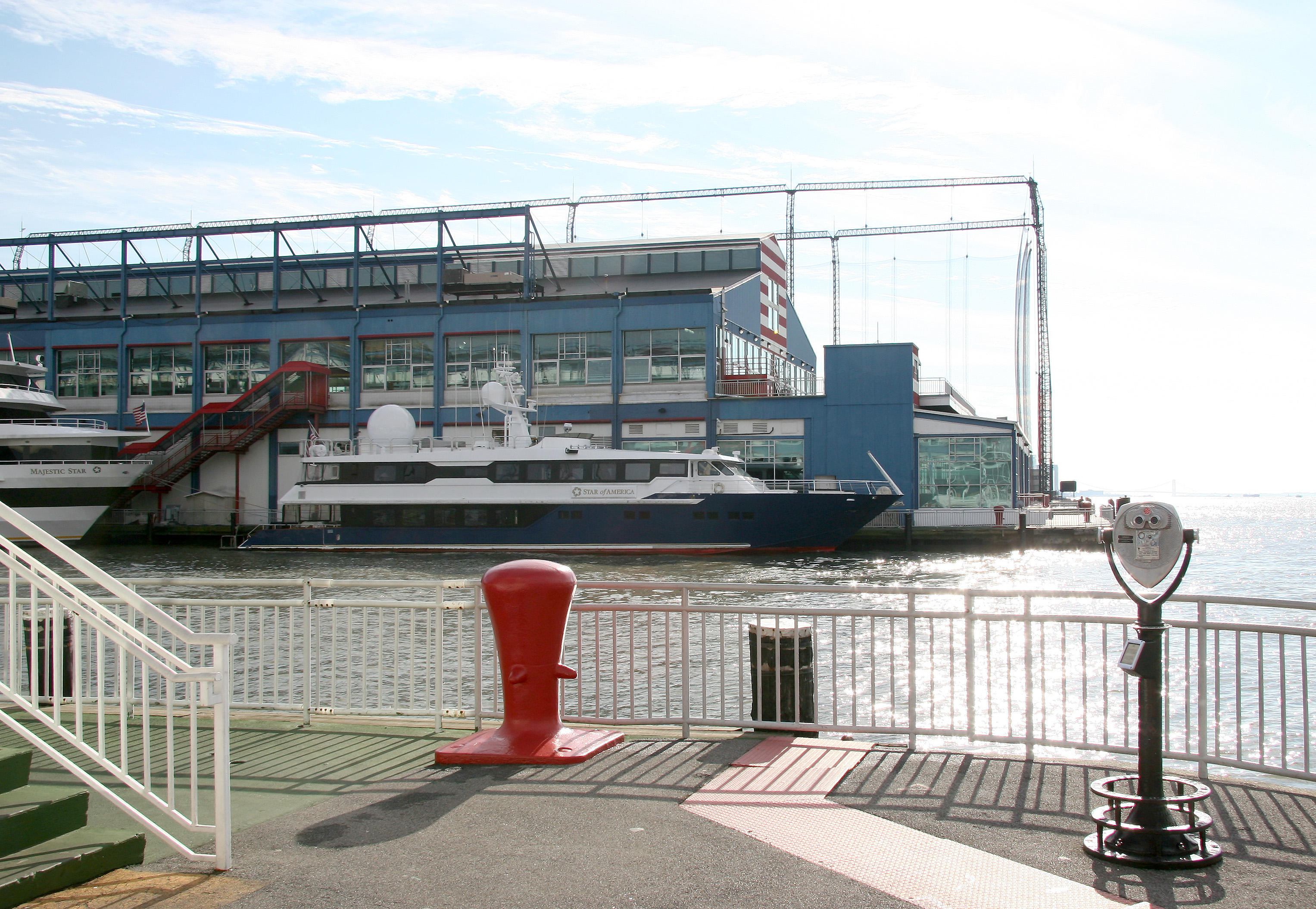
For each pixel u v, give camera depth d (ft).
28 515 165.78
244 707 30.63
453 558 143.54
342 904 15.60
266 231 187.62
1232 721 45.19
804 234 295.89
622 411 170.81
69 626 38.58
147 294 228.84
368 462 147.64
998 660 57.72
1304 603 21.02
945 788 21.68
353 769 23.76
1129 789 21.59
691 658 54.29
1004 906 15.51
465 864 17.30
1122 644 62.13
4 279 228.63
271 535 154.40
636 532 140.26
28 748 18.56
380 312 180.75
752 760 24.09
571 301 173.99
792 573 120.26
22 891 15.49
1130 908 15.44
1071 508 203.82
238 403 176.45
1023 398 270.67
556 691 25.27
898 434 161.99
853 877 16.66
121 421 190.60
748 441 166.81
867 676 53.52
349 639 30.22
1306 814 19.85
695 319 170.09
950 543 157.17
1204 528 401.70
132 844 17.35
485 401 148.77
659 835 18.71
